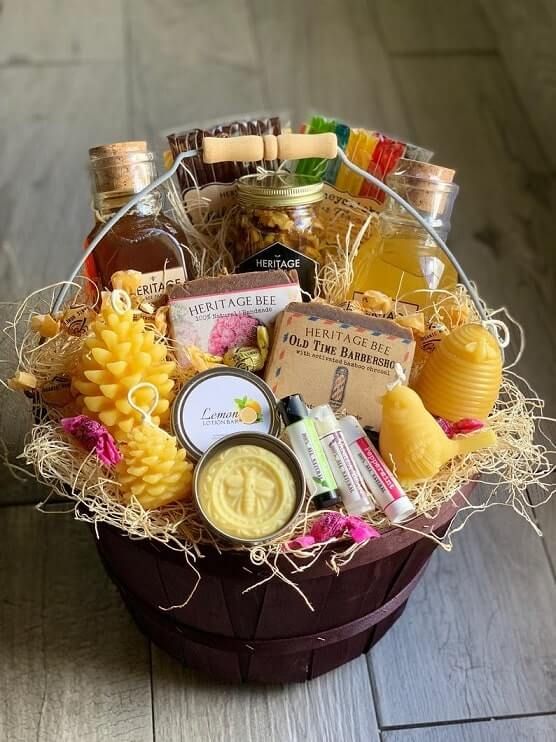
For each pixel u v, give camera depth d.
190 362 0.49
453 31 1.15
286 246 0.53
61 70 1.08
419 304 0.54
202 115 1.03
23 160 0.98
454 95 1.07
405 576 0.51
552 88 1.05
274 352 0.49
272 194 0.52
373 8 1.19
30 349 0.52
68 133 1.01
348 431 0.46
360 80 1.08
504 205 0.94
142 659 0.59
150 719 0.57
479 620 0.63
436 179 0.52
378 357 0.48
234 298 0.49
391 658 0.60
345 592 0.47
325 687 0.59
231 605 0.47
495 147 1.01
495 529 0.68
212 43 1.13
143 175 0.51
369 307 0.51
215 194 0.59
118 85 1.06
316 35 1.14
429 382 0.48
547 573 0.66
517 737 0.57
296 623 0.49
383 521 0.44
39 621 0.61
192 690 0.58
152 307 0.50
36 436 0.47
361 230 0.55
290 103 1.05
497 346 0.48
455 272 0.56
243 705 0.58
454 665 0.60
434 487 0.46
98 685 0.58
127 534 0.43
